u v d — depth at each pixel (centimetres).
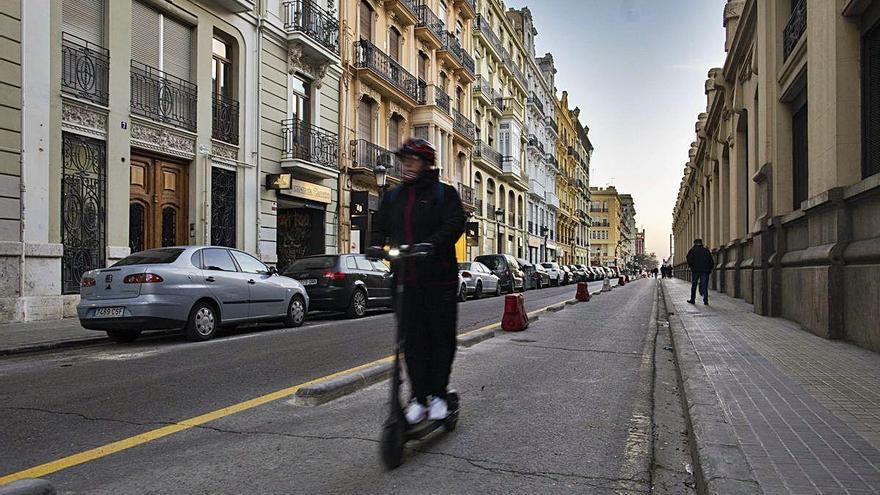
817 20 873
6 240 1055
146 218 1387
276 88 1805
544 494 317
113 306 827
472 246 3559
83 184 1211
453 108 3288
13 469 346
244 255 1045
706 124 2502
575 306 1650
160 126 1389
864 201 704
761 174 1248
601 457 379
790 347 724
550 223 6153
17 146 1077
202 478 333
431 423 383
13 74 1074
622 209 13175
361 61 2292
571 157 7431
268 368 664
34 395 532
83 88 1212
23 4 1093
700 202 3266
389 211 382
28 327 1007
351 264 1336
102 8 1271
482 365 698
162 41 1433
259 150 1719
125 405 496
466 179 3472
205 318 909
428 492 317
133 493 312
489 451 386
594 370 675
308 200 1964
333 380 537
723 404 440
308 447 388
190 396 529
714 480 291
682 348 717
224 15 1603
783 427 382
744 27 1488
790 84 1084
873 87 752
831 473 299
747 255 1609
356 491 317
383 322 1212
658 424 457
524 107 5053
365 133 2409
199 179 1505
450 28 3344
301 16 1889
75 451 379
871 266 681
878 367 591
